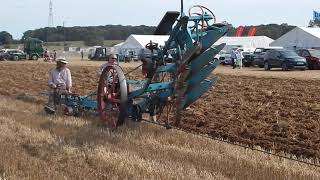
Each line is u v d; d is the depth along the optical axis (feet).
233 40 215.92
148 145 31.37
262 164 27.35
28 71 108.58
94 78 86.12
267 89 66.28
